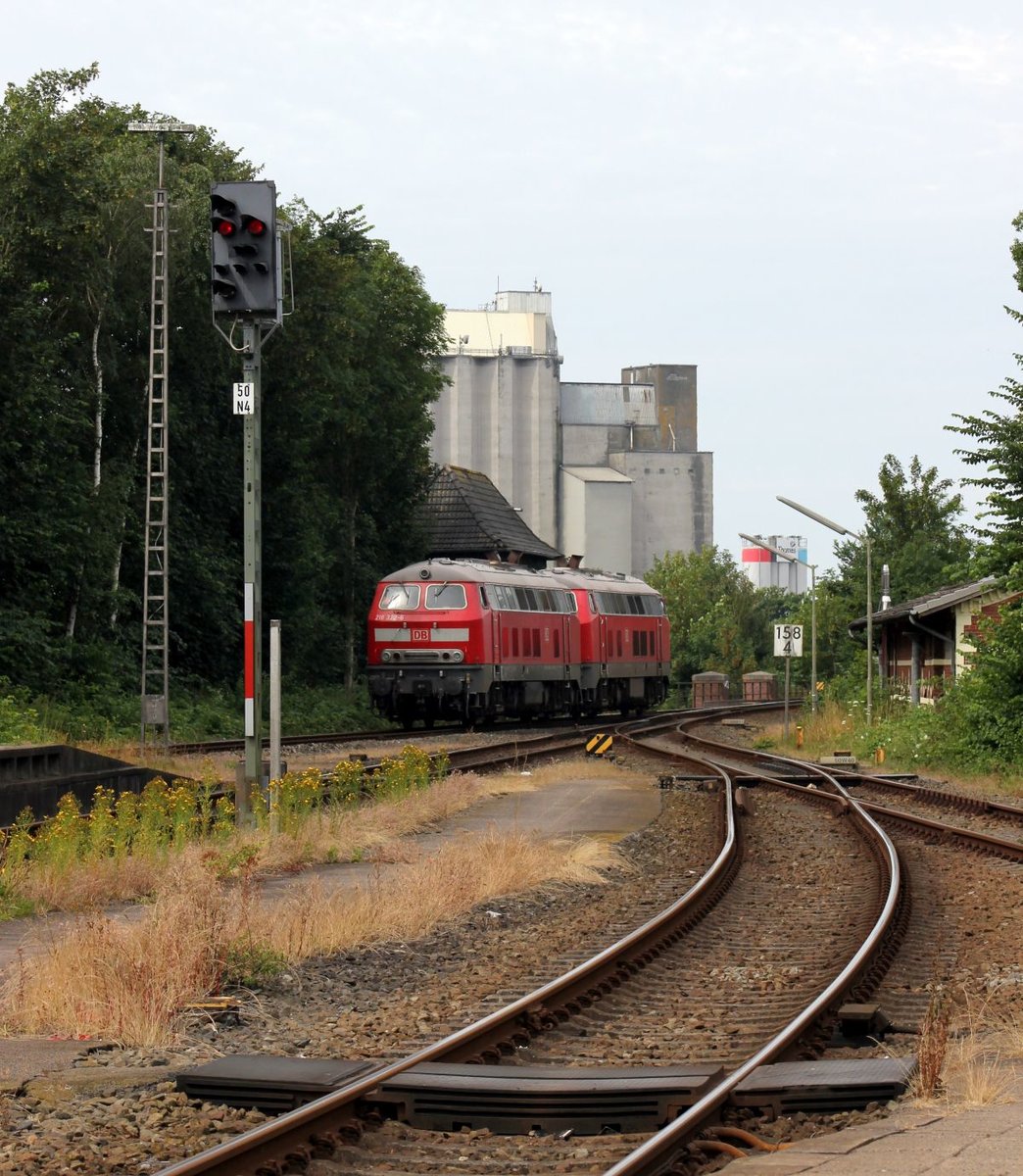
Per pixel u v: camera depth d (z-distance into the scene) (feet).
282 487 239.30
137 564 213.25
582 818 111.34
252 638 97.30
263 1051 43.21
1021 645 150.61
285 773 101.40
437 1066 38.09
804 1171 29.43
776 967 56.85
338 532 270.87
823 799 123.85
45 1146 33.14
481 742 186.29
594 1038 44.65
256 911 59.67
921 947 61.05
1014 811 111.34
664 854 94.68
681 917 65.67
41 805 93.40
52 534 176.35
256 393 96.68
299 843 87.76
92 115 187.93
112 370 198.08
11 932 62.44
